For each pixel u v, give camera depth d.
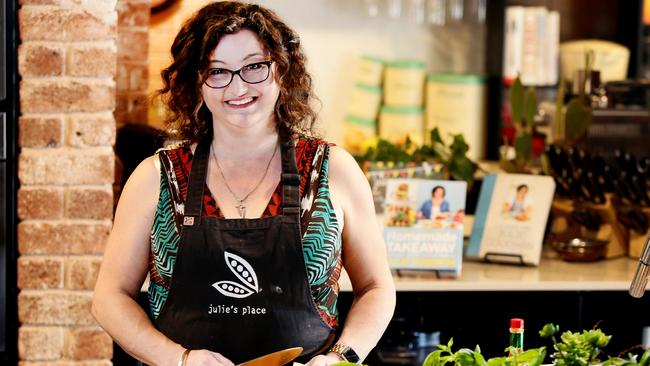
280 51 2.59
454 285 3.81
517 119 4.73
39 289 3.54
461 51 5.96
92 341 3.56
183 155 2.71
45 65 3.47
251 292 2.61
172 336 2.64
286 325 2.61
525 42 5.58
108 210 3.53
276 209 2.65
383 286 2.75
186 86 2.65
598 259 4.24
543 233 4.12
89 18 3.46
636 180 4.23
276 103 2.68
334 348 2.60
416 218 3.87
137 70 3.88
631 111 4.84
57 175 3.50
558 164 4.39
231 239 2.61
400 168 4.08
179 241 2.63
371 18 5.91
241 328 2.61
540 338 3.85
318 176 2.68
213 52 2.56
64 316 3.55
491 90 5.68
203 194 2.66
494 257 4.14
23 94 3.48
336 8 5.89
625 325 3.88
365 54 5.91
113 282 2.71
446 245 3.86
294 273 2.61
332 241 2.65
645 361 2.12
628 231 4.32
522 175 4.19
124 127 3.83
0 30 3.46
